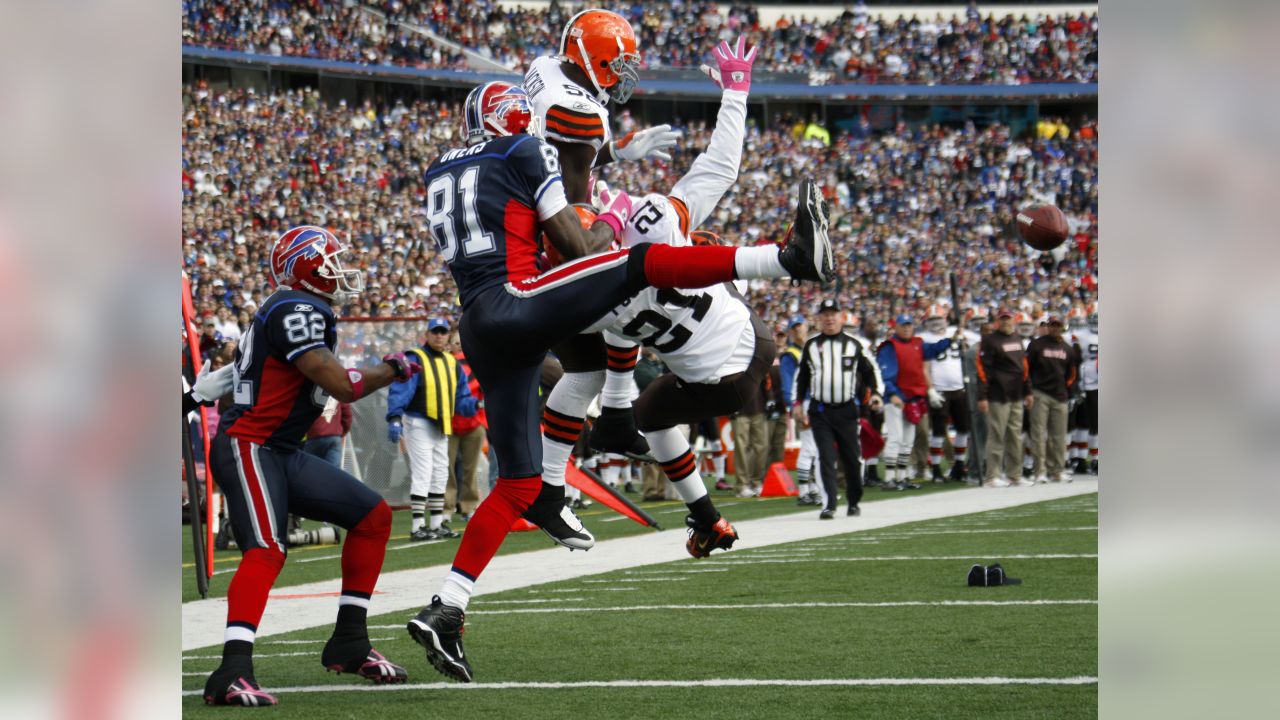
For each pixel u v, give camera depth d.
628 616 24.22
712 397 21.61
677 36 151.62
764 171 137.88
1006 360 58.53
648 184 126.19
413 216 104.31
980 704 15.50
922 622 22.22
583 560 35.16
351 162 110.06
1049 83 156.00
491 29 142.75
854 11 160.88
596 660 19.67
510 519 18.34
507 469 18.41
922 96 154.50
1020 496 52.75
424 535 42.91
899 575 28.95
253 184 98.38
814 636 21.17
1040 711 15.00
